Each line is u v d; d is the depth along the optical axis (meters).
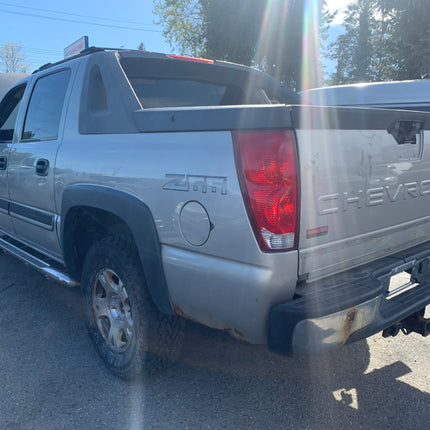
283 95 4.56
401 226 2.72
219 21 13.30
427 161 2.82
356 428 2.52
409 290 2.75
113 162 2.69
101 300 3.08
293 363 3.19
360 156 2.34
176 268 2.35
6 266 5.20
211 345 3.40
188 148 2.28
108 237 2.91
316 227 2.17
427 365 3.17
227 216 2.11
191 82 3.80
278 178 2.03
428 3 10.78
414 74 11.71
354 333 2.15
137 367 2.75
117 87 2.88
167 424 2.54
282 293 2.09
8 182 4.07
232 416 2.61
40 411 2.63
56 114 3.48
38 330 3.62
